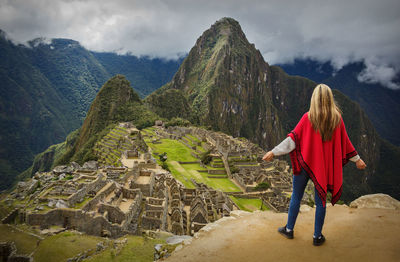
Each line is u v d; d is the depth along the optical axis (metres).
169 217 32.44
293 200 6.53
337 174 6.15
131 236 19.14
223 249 6.48
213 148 104.38
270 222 7.60
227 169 90.94
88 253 17.19
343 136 6.32
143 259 15.77
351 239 6.10
